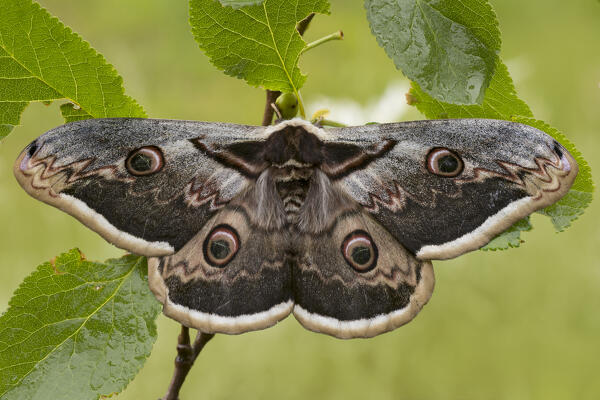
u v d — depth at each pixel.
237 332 0.59
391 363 0.93
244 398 0.90
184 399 0.88
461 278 0.94
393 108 0.67
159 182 0.59
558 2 1.55
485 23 0.58
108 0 1.55
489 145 0.59
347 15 1.42
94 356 0.59
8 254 1.01
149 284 0.59
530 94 0.96
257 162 0.60
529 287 0.94
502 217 0.59
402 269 0.59
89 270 0.59
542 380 0.92
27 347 0.58
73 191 0.58
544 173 0.58
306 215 0.60
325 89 1.21
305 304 0.59
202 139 0.60
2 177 1.05
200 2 0.58
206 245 0.59
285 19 0.59
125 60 1.43
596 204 1.00
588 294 0.94
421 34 0.58
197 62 1.43
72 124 0.59
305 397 0.91
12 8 0.58
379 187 0.60
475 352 0.94
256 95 1.40
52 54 0.58
